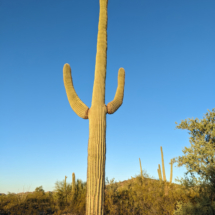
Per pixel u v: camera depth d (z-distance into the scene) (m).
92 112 5.04
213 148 10.98
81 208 12.01
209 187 9.67
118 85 5.79
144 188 13.36
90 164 4.52
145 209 11.09
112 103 5.34
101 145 4.70
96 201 4.23
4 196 12.59
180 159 11.65
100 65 5.64
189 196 10.45
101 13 6.41
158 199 11.44
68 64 5.54
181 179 11.02
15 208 11.13
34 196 12.83
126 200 11.96
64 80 5.42
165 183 13.99
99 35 6.09
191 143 11.91
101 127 4.87
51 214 11.88
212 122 12.20
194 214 8.79
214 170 9.87
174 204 10.45
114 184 13.24
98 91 5.29
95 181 4.36
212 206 8.77
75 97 5.26
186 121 12.52
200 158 10.95
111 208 11.26
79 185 13.85
